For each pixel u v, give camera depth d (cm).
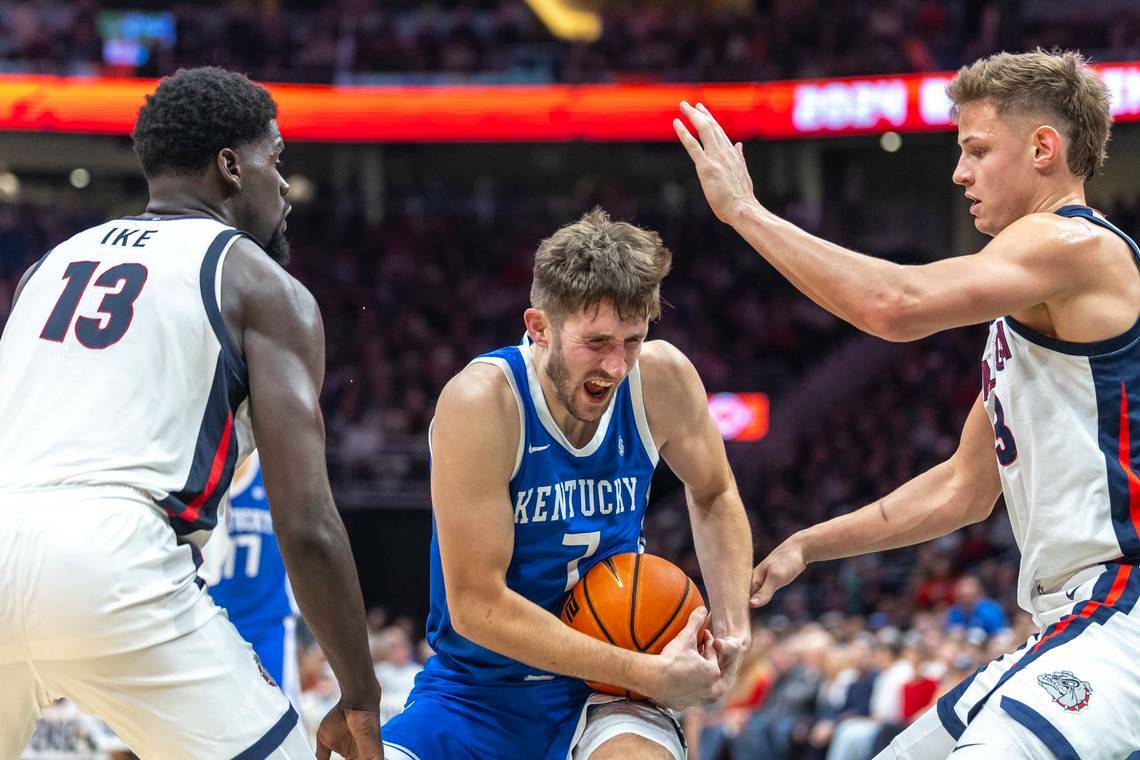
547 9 2205
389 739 298
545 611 276
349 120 1883
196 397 249
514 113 1858
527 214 2198
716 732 923
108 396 245
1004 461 285
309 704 800
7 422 248
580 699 303
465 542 274
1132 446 263
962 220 1980
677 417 299
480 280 2080
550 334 269
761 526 1650
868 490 1664
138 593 234
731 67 1883
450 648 302
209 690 241
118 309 251
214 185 272
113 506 236
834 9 1964
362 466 1622
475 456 273
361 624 254
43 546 232
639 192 2202
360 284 2067
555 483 283
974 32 1822
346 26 2028
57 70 1852
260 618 434
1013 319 278
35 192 2134
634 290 260
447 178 2212
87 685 239
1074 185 283
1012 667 266
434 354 1936
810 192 2041
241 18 1992
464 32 2042
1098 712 250
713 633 295
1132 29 1752
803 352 1953
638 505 298
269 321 255
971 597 967
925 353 1867
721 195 274
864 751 749
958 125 292
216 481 252
